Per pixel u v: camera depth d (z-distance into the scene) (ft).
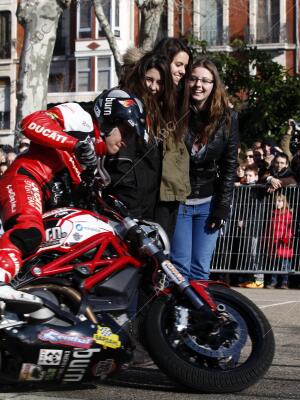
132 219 15.33
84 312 14.49
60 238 14.80
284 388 15.46
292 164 37.60
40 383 14.47
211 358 15.12
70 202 15.38
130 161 17.04
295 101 74.69
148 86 17.19
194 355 15.34
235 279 36.58
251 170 37.04
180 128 17.76
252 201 34.81
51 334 14.11
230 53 82.99
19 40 135.64
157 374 16.71
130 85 17.13
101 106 16.19
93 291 14.85
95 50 132.36
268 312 26.04
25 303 13.83
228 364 15.19
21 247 14.26
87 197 15.43
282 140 46.06
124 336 14.80
